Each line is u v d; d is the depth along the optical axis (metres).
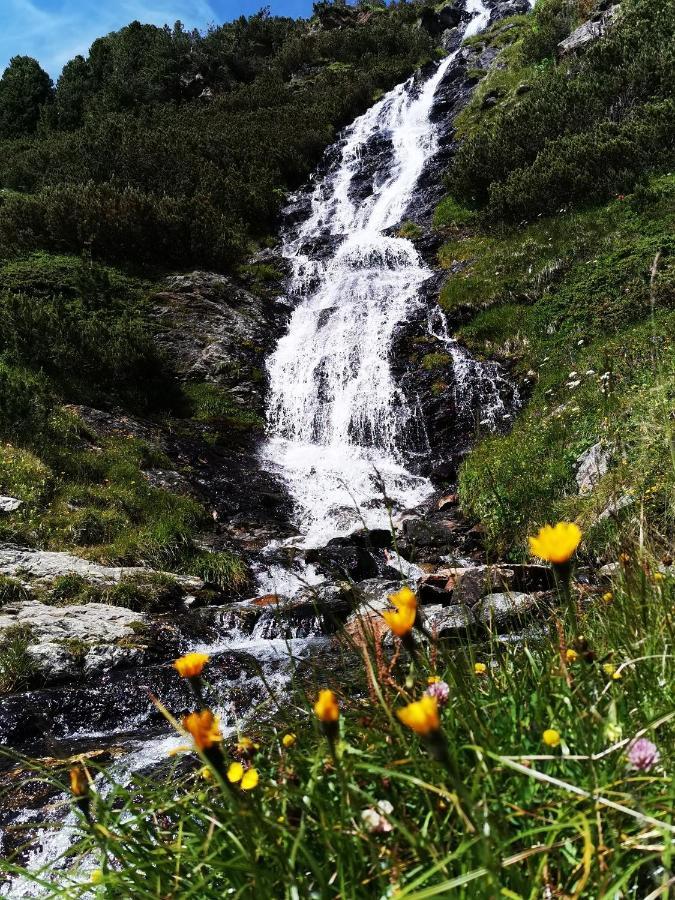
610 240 12.96
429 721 0.83
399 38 33.84
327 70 32.31
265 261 17.86
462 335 13.27
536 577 5.65
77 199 15.87
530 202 15.52
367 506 10.17
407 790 1.31
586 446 7.79
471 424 11.61
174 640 5.86
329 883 1.13
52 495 8.30
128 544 7.75
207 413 12.39
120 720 4.53
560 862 1.12
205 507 9.56
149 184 20.17
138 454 9.98
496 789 1.20
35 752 4.06
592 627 2.23
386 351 13.52
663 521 3.66
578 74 18.89
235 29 37.38
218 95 30.48
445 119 23.69
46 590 6.32
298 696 2.03
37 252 14.85
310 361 13.89
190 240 16.48
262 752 1.67
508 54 25.50
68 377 11.16
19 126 30.77
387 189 20.62
